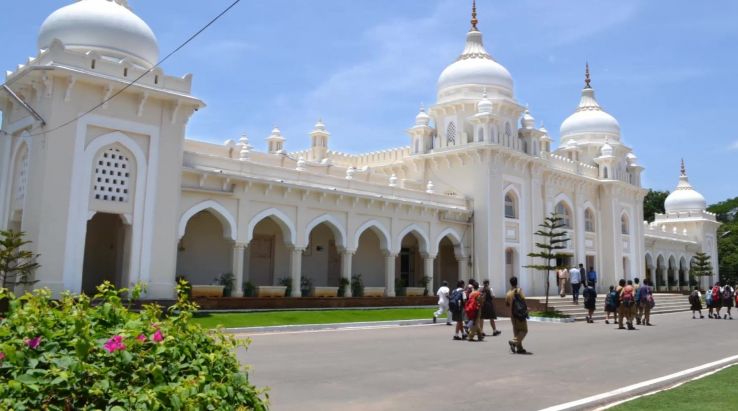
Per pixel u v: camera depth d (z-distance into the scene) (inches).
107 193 513.3
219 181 606.5
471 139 924.0
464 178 902.4
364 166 1050.7
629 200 1168.8
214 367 121.0
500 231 880.3
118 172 521.7
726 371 303.1
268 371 291.9
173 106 552.7
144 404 98.3
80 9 543.5
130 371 107.0
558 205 1031.0
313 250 788.6
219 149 672.4
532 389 257.6
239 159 636.1
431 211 836.6
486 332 537.3
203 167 597.9
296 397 233.5
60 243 480.4
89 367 99.8
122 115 523.5
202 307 558.9
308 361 328.2
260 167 650.2
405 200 786.2
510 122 945.5
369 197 741.3
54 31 538.9
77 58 496.1
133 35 553.6
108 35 541.0
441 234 849.5
